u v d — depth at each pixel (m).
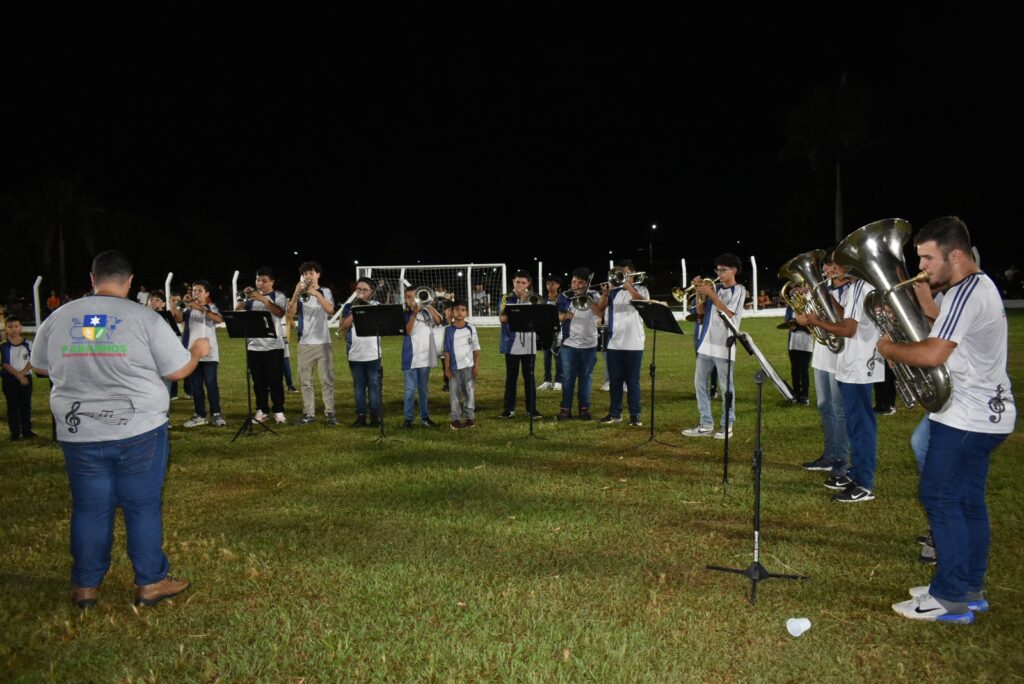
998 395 3.91
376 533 5.45
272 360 9.64
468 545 5.18
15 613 4.33
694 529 5.47
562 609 4.23
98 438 4.19
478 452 7.87
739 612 4.19
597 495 6.30
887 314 4.25
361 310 8.19
